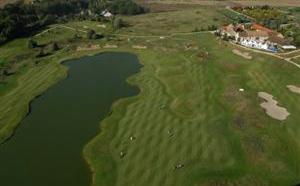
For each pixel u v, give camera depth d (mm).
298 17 193750
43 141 89625
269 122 92938
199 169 76000
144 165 78062
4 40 165625
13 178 76625
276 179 73375
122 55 149250
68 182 74875
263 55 135375
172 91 113438
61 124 97188
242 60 133250
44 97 112938
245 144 83938
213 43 154125
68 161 81625
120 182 73688
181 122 94250
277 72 121875
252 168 76562
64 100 110750
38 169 79250
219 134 87938
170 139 86625
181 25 190250
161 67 133750
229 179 73250
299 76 118750
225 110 100062
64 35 175750
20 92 115438
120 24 188125
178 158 79625
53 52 152375
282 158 79312
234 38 155250
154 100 107938
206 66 130250
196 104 103562
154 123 94438
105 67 137000
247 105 100938
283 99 104938
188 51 146500
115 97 112000
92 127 95312
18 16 184625
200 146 83500
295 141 85000
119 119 98125
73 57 146750
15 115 101438
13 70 132500
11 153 85312
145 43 159000
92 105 107312
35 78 126188
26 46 158500
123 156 81562
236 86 112812
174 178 73688
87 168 79188
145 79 124375
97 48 156375
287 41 147375
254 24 174625
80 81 124375
